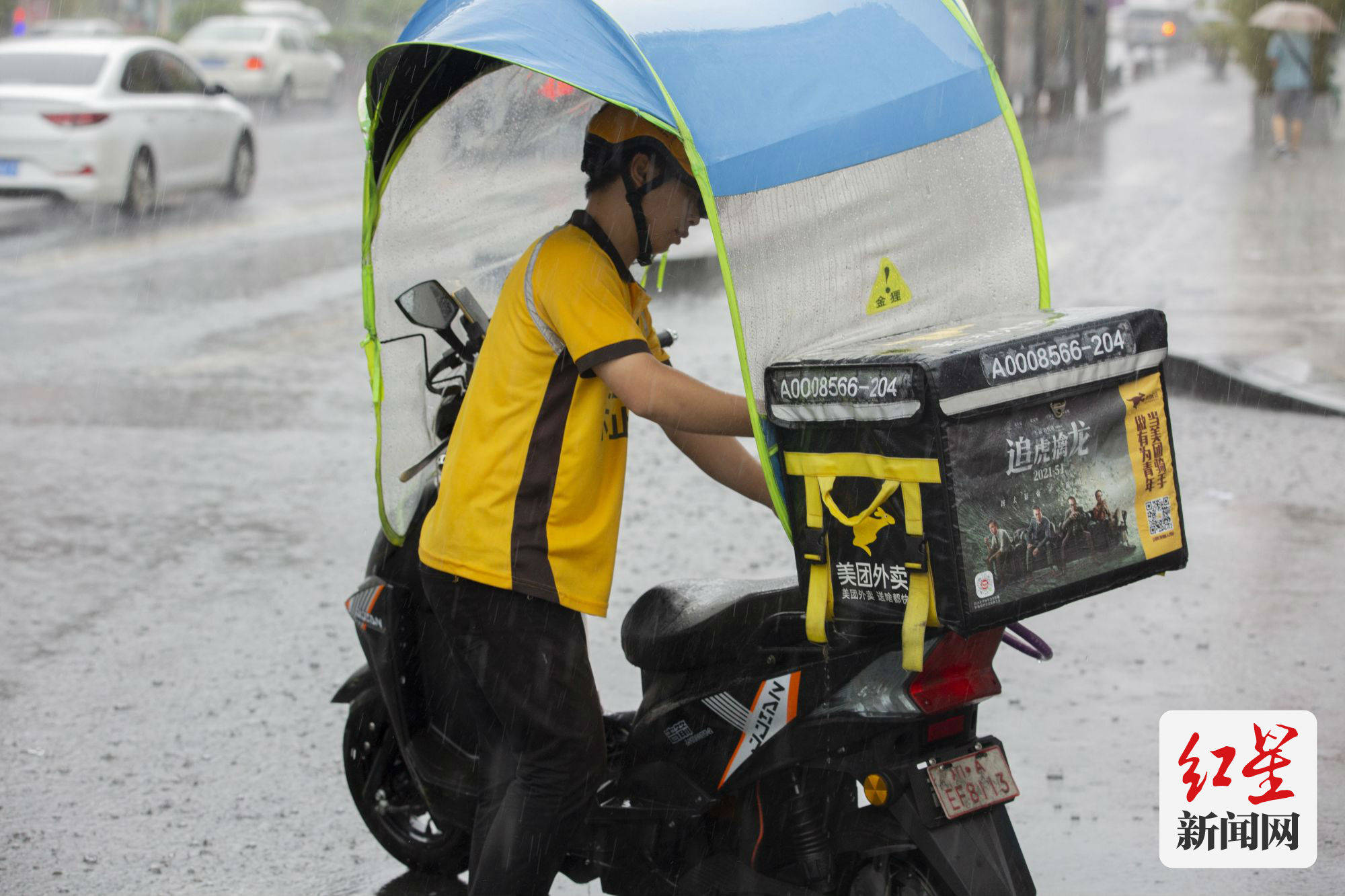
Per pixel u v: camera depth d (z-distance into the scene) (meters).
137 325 19.53
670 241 5.19
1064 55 52.88
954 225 5.38
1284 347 16.89
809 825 5.34
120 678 9.08
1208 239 25.30
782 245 4.79
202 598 10.45
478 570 5.26
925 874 5.13
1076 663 8.98
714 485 13.02
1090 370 4.63
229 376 16.89
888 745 5.02
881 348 4.65
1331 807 7.19
